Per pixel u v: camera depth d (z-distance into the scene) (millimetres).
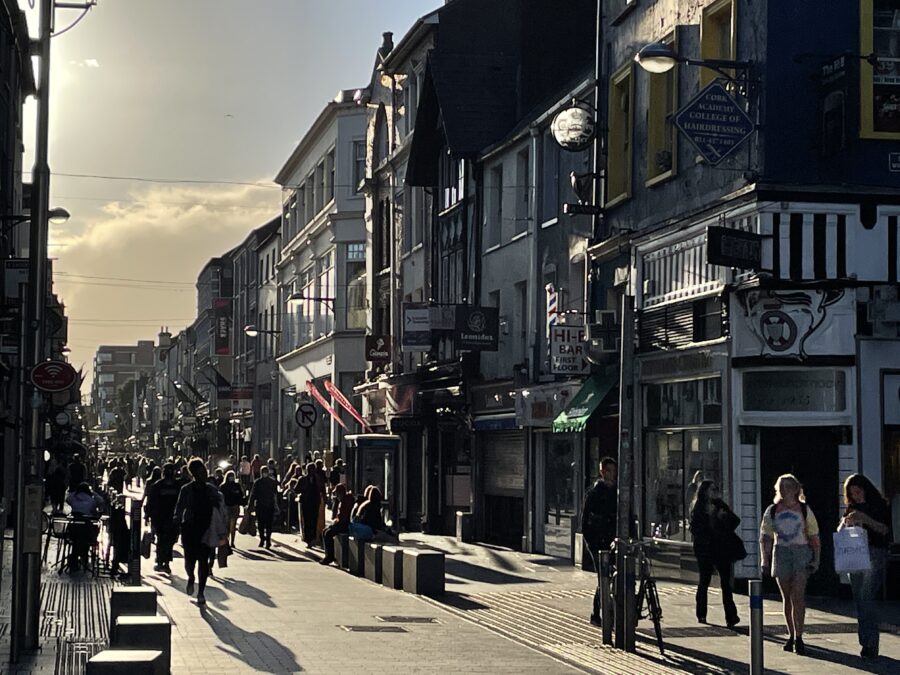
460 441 37656
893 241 20984
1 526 22438
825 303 20719
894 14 21141
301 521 34812
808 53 20938
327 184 58875
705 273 22562
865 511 14625
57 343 48094
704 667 13773
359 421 48844
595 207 27172
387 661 13797
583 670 13523
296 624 17078
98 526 26594
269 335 74000
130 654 8578
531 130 31703
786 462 21234
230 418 86062
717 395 21938
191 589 20547
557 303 29703
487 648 14914
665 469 24000
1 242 31750
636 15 25953
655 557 24141
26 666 13242
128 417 192625
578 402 26922
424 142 39750
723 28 22859
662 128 24859
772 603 19953
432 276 40156
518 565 27734
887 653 14789
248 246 82625
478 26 39500
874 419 20656
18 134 41375
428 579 21375
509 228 33781
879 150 21062
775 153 20906
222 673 12844
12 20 34375
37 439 14891
